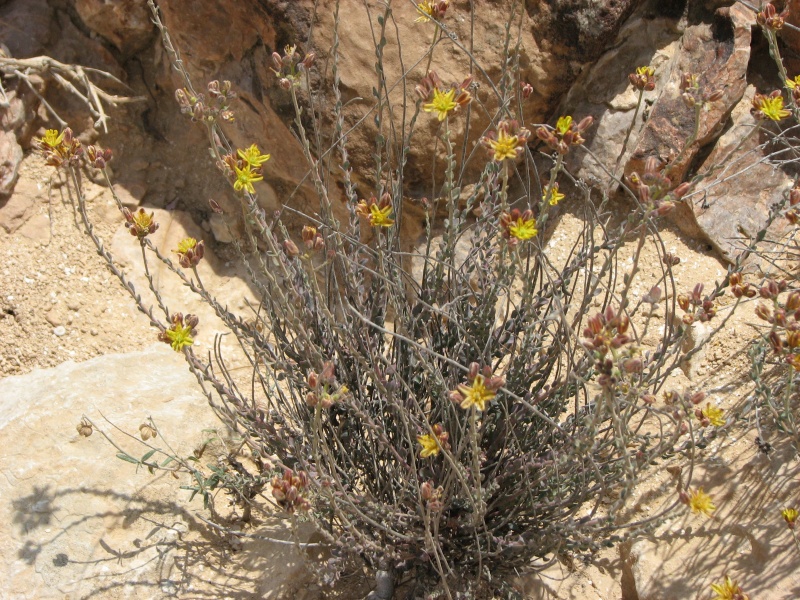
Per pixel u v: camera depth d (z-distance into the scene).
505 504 0.42
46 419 0.48
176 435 0.48
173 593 0.43
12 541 0.43
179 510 0.46
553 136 0.34
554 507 0.40
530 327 0.40
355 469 0.43
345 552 0.41
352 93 0.56
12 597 0.42
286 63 0.42
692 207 0.56
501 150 0.32
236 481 0.44
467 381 0.43
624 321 0.30
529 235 0.33
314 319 0.44
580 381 0.37
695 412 0.36
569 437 0.37
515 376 0.41
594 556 0.41
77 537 0.44
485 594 0.42
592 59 0.55
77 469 0.46
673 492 0.44
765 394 0.39
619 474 0.39
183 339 0.37
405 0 0.55
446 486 0.37
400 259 0.47
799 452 0.39
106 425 0.48
